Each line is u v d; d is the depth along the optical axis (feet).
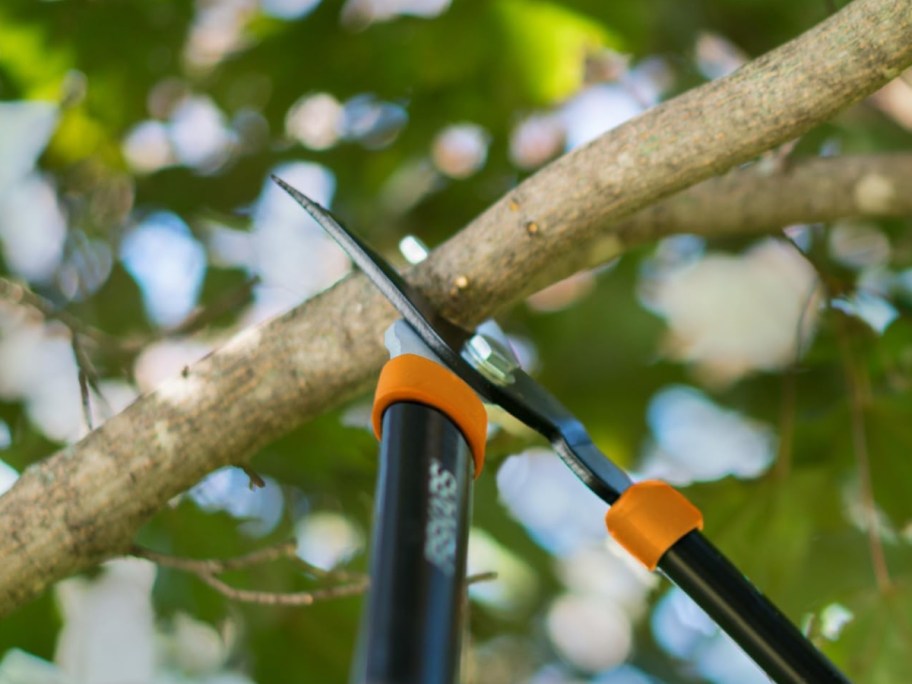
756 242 7.98
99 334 4.48
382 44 6.73
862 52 2.97
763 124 3.07
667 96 7.11
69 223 7.21
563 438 2.66
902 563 5.68
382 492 2.29
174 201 7.36
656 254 7.87
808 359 6.35
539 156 7.21
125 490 3.46
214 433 3.44
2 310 6.76
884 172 4.85
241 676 6.12
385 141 7.29
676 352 8.01
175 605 5.93
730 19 6.90
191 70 7.07
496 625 7.20
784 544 5.48
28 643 5.75
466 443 2.41
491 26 6.40
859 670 4.97
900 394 5.65
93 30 6.86
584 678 8.20
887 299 5.69
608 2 6.24
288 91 7.06
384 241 7.28
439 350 2.65
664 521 2.52
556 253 3.27
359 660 2.13
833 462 5.69
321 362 3.41
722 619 2.50
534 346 7.73
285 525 5.94
